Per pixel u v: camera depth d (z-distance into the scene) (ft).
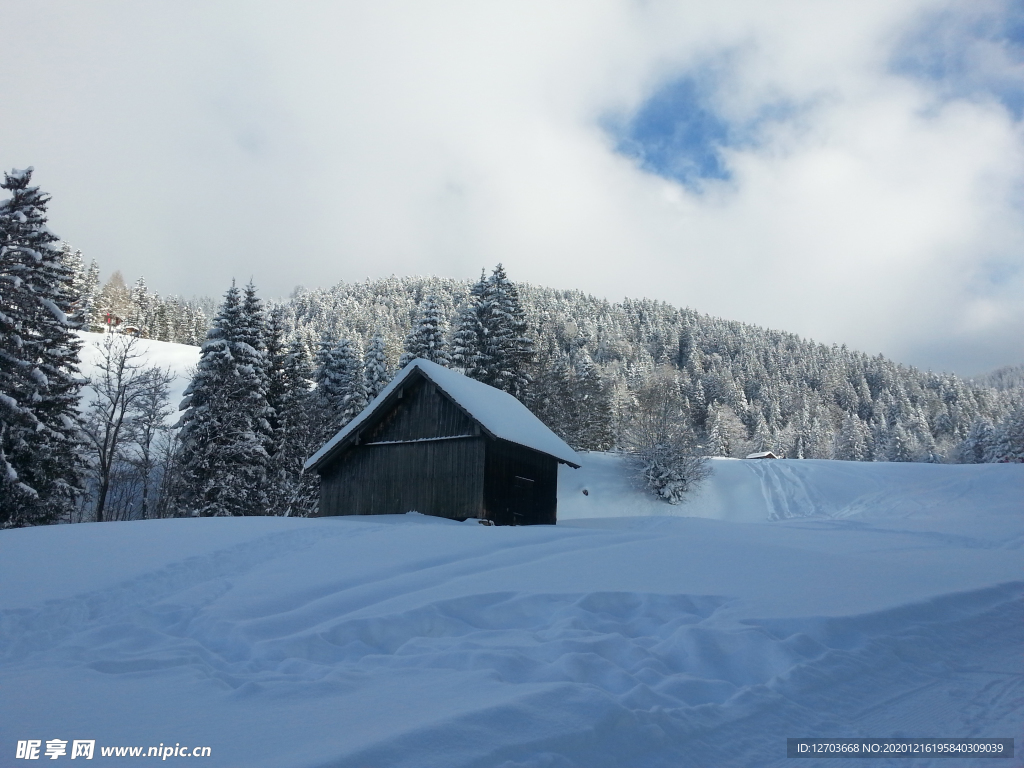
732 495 154.51
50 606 29.94
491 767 12.92
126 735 15.21
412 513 80.94
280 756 13.29
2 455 80.28
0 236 86.79
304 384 142.41
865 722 17.67
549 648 22.30
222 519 55.42
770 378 474.49
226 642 25.00
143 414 107.55
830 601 28.55
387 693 17.95
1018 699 19.70
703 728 16.28
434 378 83.25
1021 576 38.45
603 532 50.70
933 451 285.64
